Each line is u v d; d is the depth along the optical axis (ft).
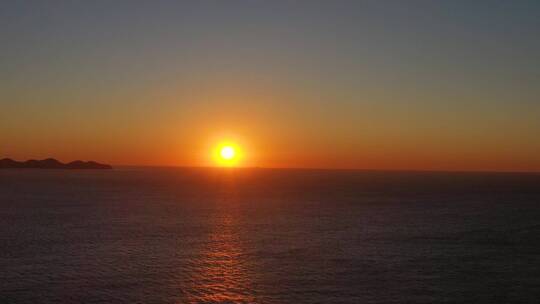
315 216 241.14
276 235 179.63
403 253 149.48
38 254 142.51
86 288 109.70
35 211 251.60
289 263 134.41
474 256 146.20
